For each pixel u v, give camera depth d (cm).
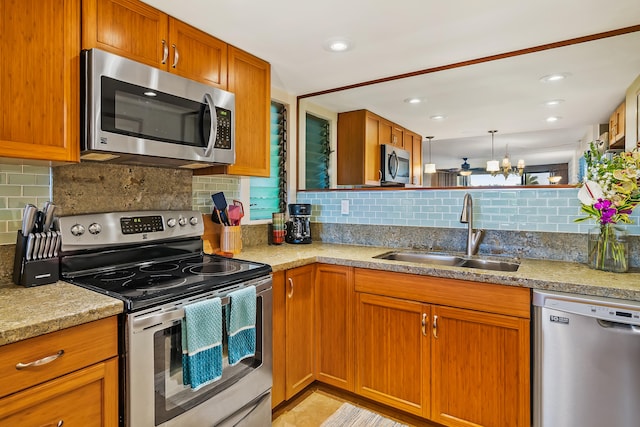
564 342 146
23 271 135
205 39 183
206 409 145
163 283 144
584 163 193
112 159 163
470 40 185
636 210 181
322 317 218
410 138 242
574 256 196
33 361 100
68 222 153
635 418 135
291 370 203
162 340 129
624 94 184
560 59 196
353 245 263
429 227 238
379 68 225
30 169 152
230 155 189
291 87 263
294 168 287
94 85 136
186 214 200
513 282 157
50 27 130
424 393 184
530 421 158
